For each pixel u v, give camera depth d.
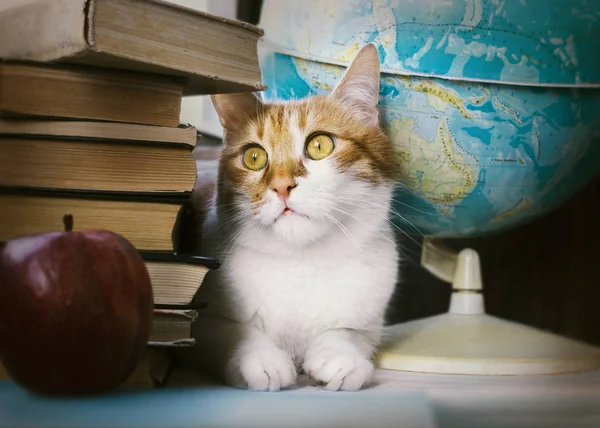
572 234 1.58
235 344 0.98
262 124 1.08
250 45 0.92
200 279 0.87
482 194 1.12
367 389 0.91
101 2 0.76
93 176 0.85
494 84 1.04
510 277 1.66
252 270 1.05
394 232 1.21
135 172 0.87
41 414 0.69
